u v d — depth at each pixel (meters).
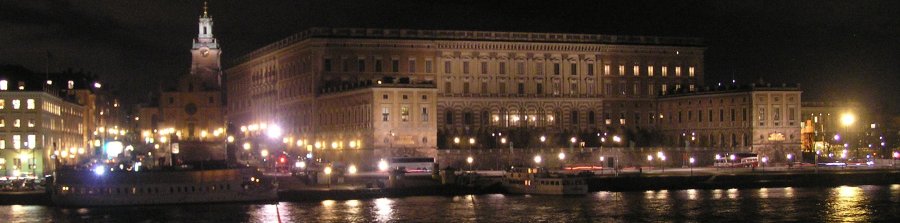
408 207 182.00
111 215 171.38
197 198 184.25
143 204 181.75
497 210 178.38
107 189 180.62
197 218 168.12
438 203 188.00
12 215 171.12
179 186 183.38
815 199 195.25
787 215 174.12
